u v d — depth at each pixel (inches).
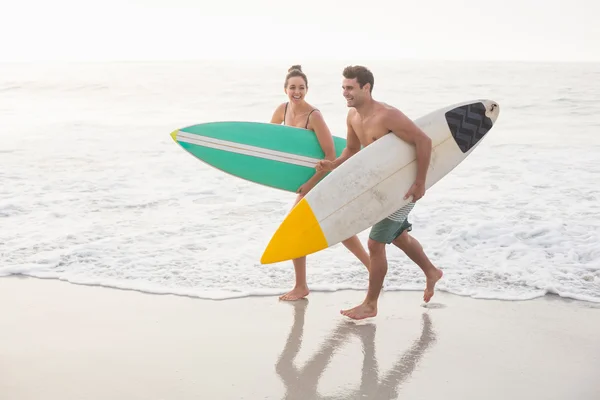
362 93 153.6
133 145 461.7
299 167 179.8
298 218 155.6
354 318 155.3
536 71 1193.4
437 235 230.4
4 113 727.1
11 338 141.2
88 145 458.9
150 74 1231.5
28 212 263.1
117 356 132.5
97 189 311.1
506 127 590.2
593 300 168.9
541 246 217.2
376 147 153.0
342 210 154.6
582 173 348.5
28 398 113.7
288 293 171.8
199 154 186.4
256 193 308.0
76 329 146.9
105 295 171.2
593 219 248.4
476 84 1008.2
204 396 116.1
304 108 180.2
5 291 173.3
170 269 193.3
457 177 345.4
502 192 304.0
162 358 132.1
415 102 860.6
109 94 958.4
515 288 179.2
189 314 158.4
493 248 214.4
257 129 183.2
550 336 145.8
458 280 184.4
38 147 444.5
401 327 151.5
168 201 289.6
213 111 784.9
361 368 129.4
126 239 224.8
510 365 130.6
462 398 116.7
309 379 124.1
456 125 160.7
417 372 127.6
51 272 188.7
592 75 1091.3
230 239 227.5
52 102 872.3
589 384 121.7
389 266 196.1
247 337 144.5
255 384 121.4
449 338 144.8
